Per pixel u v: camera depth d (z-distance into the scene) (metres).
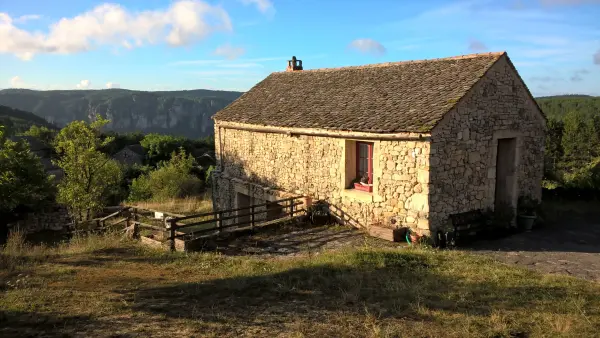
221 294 6.54
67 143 19.12
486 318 5.55
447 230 10.27
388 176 10.98
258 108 16.42
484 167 11.32
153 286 7.02
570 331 5.14
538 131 12.88
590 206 15.07
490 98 11.30
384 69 14.68
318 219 12.63
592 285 7.17
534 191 12.95
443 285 7.01
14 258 9.16
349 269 7.97
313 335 4.96
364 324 5.29
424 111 10.54
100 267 8.51
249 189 15.91
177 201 24.59
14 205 18.94
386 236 10.65
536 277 7.61
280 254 9.73
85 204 18.84
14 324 5.09
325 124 12.28
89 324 5.13
